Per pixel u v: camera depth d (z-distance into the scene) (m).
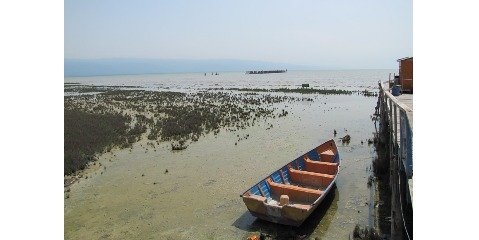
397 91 20.09
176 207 12.42
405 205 10.16
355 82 90.12
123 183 15.02
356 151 18.72
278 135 23.17
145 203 12.88
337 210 11.53
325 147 16.05
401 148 10.40
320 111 33.59
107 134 24.00
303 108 35.81
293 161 13.91
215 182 14.72
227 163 17.31
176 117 30.33
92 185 14.96
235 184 14.41
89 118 30.45
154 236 10.52
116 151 20.17
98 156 19.25
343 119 28.86
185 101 44.47
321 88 65.06
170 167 16.94
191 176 15.55
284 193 11.71
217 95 52.47
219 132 24.50
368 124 26.53
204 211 11.98
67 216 12.10
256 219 11.18
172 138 22.98
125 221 11.56
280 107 36.69
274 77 136.00
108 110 37.03
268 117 30.11
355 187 13.48
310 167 14.23
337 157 14.71
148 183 14.89
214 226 10.89
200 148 20.33
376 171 14.91
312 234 10.07
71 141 21.91
